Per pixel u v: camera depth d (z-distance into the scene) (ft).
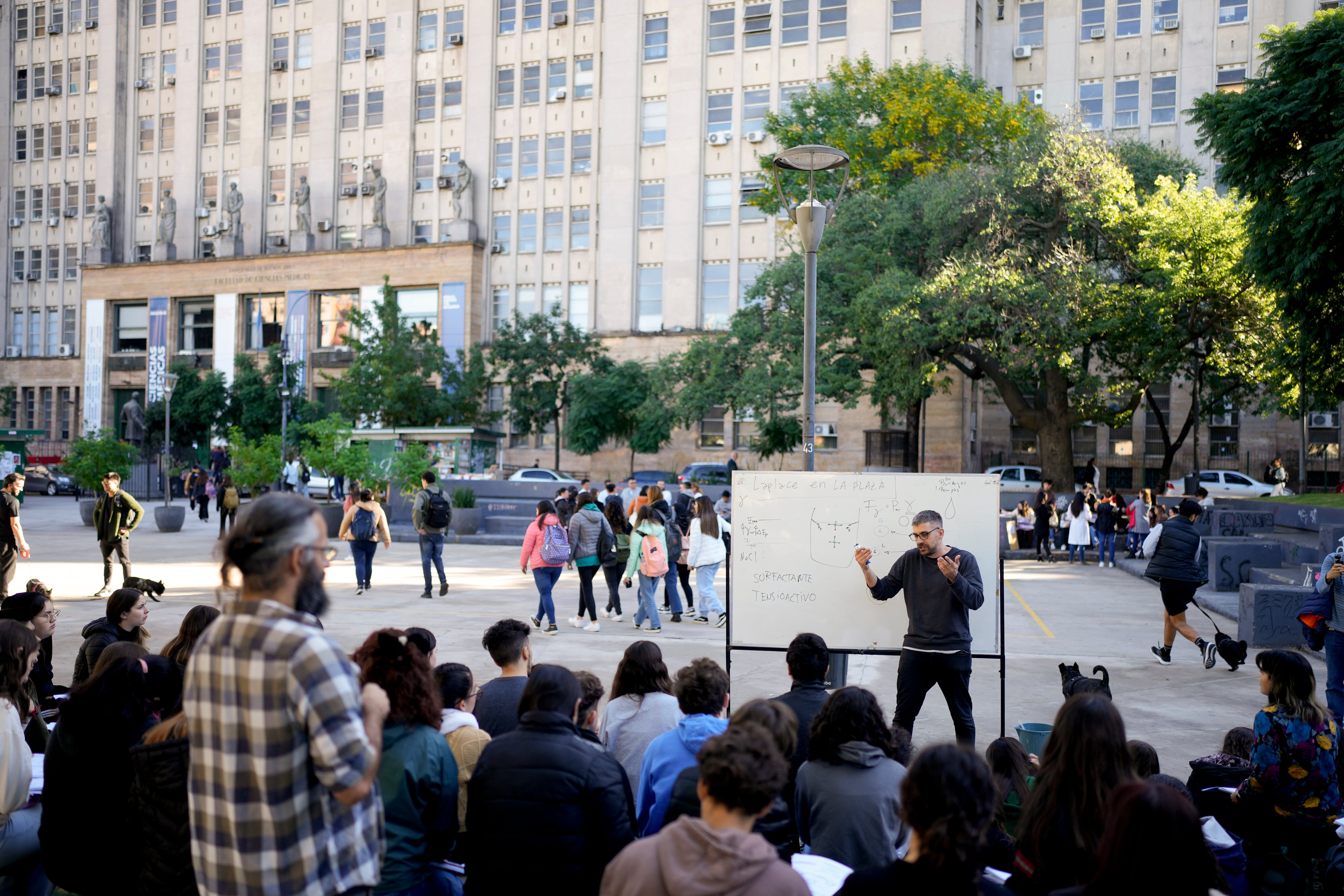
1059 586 61.46
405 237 172.76
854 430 143.33
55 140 202.49
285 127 182.39
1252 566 56.13
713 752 8.50
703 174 155.12
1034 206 97.04
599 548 42.70
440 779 12.66
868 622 24.88
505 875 12.14
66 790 13.51
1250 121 64.95
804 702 17.02
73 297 200.34
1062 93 146.00
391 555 76.43
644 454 155.43
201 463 171.01
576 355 145.79
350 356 171.53
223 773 8.55
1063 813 11.57
